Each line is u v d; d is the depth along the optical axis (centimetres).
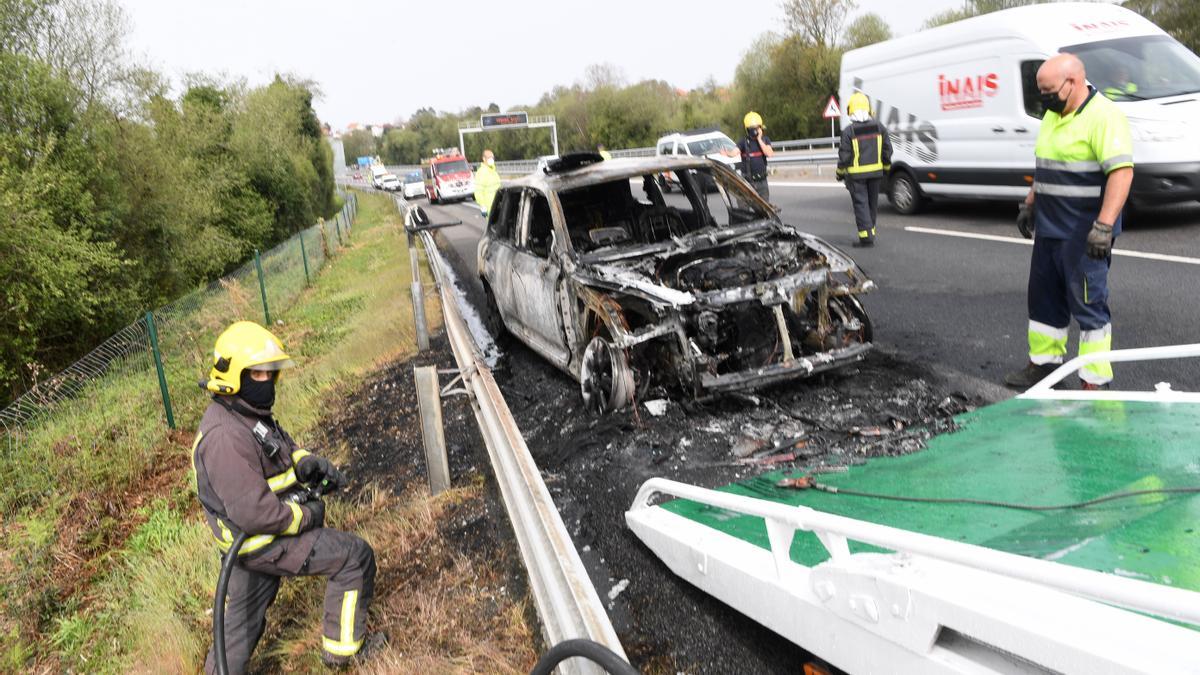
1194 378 447
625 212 649
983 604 179
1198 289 602
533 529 304
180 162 1499
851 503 322
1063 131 417
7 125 1020
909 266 827
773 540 253
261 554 309
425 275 1326
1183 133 779
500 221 732
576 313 532
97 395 637
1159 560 207
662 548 334
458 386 659
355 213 3688
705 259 538
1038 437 345
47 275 877
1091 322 426
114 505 566
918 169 1124
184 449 675
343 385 779
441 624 336
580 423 512
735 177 607
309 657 335
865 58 1194
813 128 3866
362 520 459
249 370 306
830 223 1158
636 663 286
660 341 494
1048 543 234
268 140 2464
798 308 499
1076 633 162
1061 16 922
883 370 524
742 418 471
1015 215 1033
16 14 1110
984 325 596
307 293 1532
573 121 6431
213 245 1572
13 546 490
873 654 213
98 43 1259
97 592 452
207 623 378
